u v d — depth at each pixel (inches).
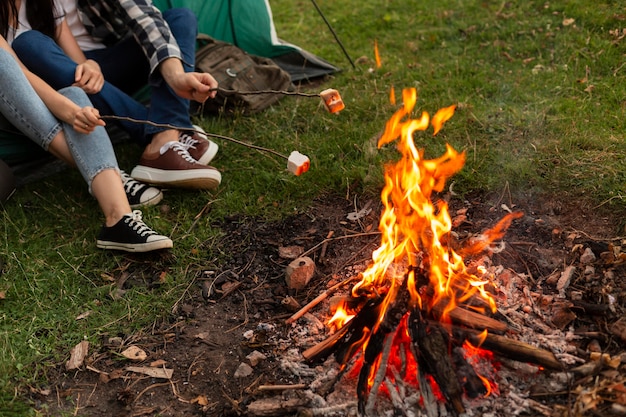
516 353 87.2
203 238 123.5
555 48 171.2
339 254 117.3
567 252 110.3
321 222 125.4
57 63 130.7
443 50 181.5
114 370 98.9
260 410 89.3
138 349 101.9
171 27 144.8
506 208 121.5
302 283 110.3
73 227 127.9
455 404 83.4
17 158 142.6
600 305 97.6
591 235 113.0
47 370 99.3
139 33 134.8
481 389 85.0
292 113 155.7
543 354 87.0
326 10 217.9
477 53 176.9
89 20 145.6
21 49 131.3
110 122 137.9
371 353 88.4
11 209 131.9
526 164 129.0
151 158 133.9
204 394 94.6
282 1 229.8
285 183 134.6
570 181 124.2
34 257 120.0
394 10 209.8
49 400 94.9
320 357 93.4
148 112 138.9
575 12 182.9
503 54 173.3
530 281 105.3
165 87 135.8
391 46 189.3
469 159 132.8
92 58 145.4
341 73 177.5
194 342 103.2
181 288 113.2
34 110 123.3
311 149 142.9
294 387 92.4
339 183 134.0
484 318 90.4
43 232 126.0
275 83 163.3
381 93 162.2
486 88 159.2
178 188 135.3
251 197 132.6
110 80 146.3
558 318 97.1
